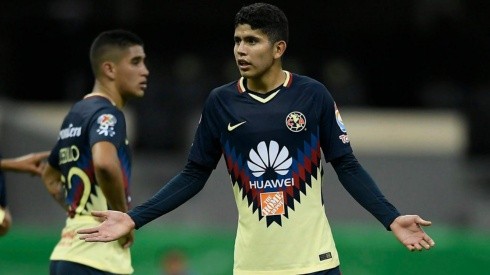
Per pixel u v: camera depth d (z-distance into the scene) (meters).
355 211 56.03
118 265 22.86
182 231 39.41
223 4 67.94
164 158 63.59
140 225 18.83
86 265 22.55
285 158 18.50
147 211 18.89
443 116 64.25
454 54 71.44
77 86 68.12
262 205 18.53
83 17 66.38
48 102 68.00
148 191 61.06
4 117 60.50
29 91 70.31
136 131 64.31
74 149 23.08
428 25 69.44
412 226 17.97
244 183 18.66
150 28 68.88
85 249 22.66
